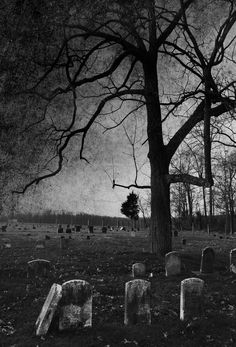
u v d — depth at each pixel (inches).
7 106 722.2
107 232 2046.0
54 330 393.4
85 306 402.9
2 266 714.2
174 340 381.7
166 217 867.4
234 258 730.2
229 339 389.1
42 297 511.8
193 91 819.4
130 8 725.9
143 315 421.4
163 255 843.4
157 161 883.4
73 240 1266.0
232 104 787.4
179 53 855.7
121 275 675.4
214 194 2623.0
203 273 701.3
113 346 363.9
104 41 845.2
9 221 2861.7
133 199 2682.1
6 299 506.9
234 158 1724.9
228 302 510.9
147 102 882.8
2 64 676.1
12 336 386.3
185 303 437.1
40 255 858.1
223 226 2950.3
